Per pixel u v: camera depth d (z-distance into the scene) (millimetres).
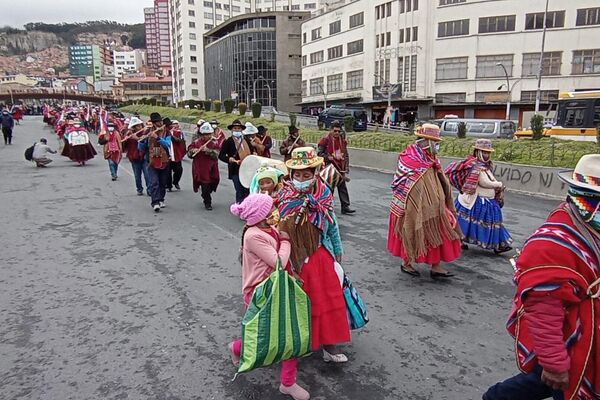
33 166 17156
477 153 6406
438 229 5398
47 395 3252
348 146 19172
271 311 2949
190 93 117625
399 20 49750
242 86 85938
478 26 45031
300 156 3336
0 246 6887
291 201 3367
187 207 9852
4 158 19781
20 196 11094
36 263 6098
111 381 3422
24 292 5105
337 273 3490
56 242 7117
